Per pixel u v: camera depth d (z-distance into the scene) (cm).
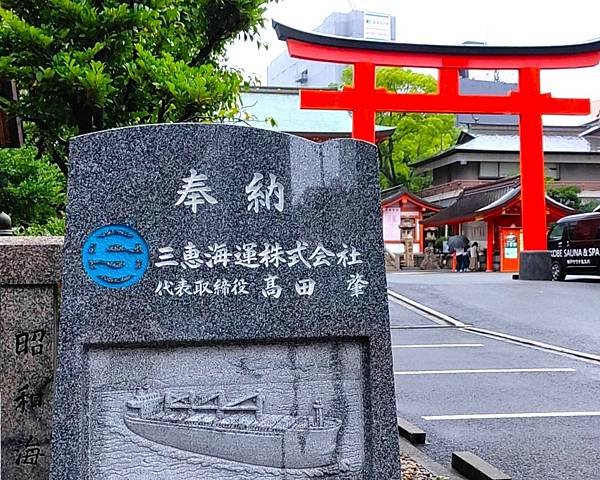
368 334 352
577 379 823
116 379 336
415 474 467
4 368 418
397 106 1750
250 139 351
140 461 333
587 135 4456
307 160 355
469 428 614
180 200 343
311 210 354
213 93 493
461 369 888
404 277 2528
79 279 334
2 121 762
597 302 1545
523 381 813
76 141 339
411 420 641
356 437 349
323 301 350
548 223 3269
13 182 867
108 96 488
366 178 360
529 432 600
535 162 2014
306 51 1684
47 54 471
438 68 1788
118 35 486
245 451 340
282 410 346
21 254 416
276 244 349
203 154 346
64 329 331
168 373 339
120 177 340
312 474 344
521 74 1900
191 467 336
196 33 596
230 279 344
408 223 3838
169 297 338
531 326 1258
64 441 324
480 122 5203
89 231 336
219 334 340
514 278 2244
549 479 480
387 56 1742
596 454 536
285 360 348
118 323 334
